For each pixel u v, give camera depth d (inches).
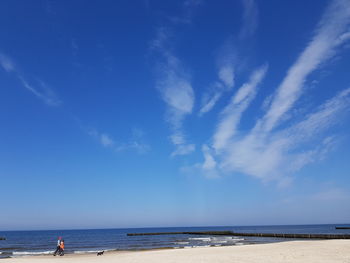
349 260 716.0
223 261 775.1
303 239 2635.3
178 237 3671.3
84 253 1553.9
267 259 781.3
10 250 2007.9
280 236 3011.8
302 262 700.0
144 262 844.0
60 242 1384.1
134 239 3280.0
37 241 3321.9
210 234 4421.8
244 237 3307.1
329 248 1014.4
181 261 825.5
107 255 1288.1
